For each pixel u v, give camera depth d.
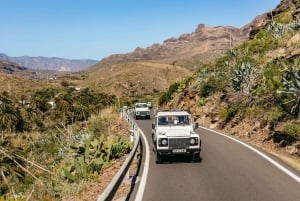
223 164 13.02
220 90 29.12
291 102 17.16
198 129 24.75
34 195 11.12
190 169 12.48
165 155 13.76
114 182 7.34
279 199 8.57
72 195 10.33
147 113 39.94
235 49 38.44
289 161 13.34
